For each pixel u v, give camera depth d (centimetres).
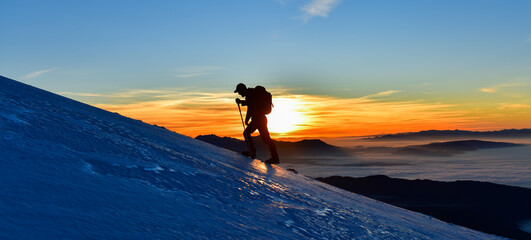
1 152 291
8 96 562
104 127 596
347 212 518
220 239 246
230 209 340
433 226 703
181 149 652
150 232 217
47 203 212
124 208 246
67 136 427
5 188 215
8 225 168
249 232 284
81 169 314
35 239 162
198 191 370
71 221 196
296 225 357
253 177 591
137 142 555
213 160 647
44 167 285
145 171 379
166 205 285
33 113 492
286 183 655
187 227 248
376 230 445
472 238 697
